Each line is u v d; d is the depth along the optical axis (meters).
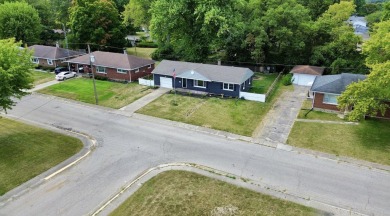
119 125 28.62
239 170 21.16
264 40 44.66
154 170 21.20
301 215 16.80
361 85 23.64
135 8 64.56
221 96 36.38
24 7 59.44
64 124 28.88
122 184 19.61
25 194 18.56
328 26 45.75
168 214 16.77
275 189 19.08
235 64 49.88
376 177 20.23
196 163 22.08
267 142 25.17
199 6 42.97
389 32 24.94
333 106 31.05
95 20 56.88
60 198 18.22
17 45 25.25
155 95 36.81
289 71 46.78
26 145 24.52
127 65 42.38
